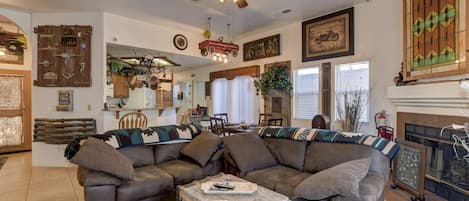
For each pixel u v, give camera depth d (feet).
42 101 15.88
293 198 7.68
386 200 10.36
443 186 10.11
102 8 15.30
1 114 19.22
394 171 11.77
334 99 16.40
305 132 10.77
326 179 7.21
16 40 19.04
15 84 19.79
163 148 11.57
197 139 11.59
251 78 22.15
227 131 17.48
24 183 12.68
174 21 17.79
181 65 26.12
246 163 10.00
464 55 9.04
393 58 13.76
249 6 15.15
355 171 7.37
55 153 15.70
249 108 22.43
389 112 13.94
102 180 8.30
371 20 14.71
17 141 19.88
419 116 11.24
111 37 16.31
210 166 10.84
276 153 10.92
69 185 12.43
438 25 10.18
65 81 15.79
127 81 21.99
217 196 6.99
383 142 9.34
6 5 14.56
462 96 8.73
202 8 15.40
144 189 8.87
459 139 9.05
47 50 15.81
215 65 25.79
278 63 19.81
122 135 10.83
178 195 7.83
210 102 26.43
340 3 15.03
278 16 17.01
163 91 27.25
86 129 15.57
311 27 17.49
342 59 15.99
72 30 15.85
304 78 18.33
